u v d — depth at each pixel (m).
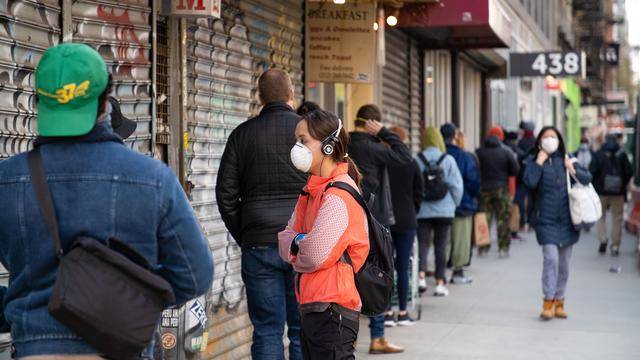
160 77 6.48
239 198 6.05
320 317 4.61
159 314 3.05
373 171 7.92
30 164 3.07
